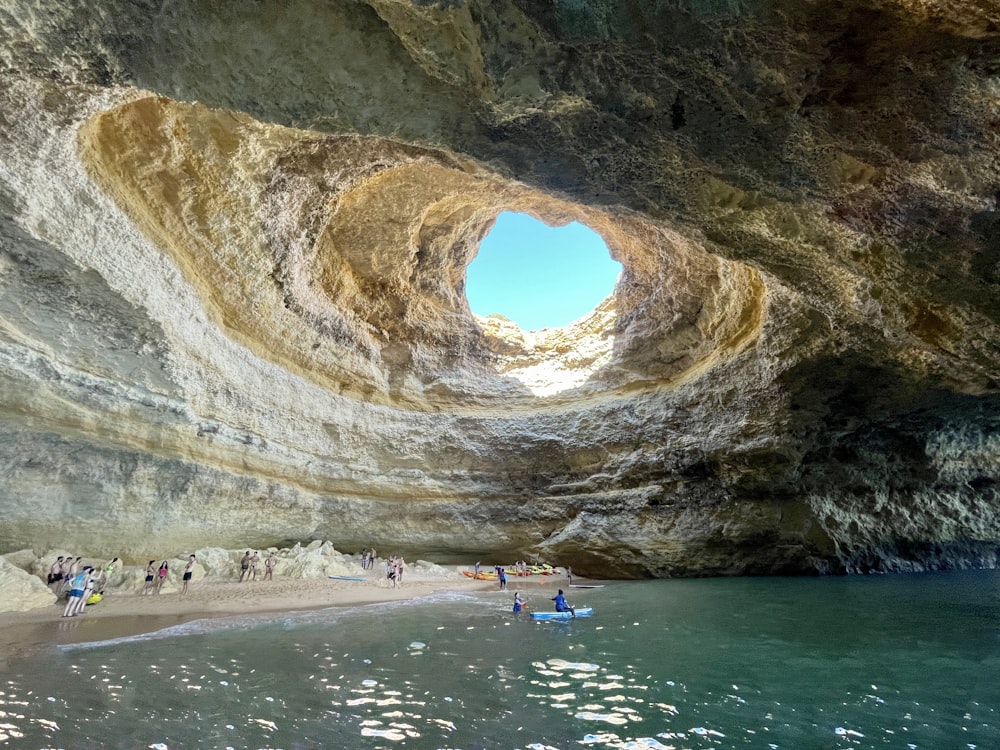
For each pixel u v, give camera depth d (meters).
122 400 12.24
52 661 7.28
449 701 6.08
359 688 6.48
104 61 5.98
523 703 6.03
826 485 17.30
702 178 7.96
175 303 12.66
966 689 6.45
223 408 14.48
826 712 5.77
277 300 15.83
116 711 5.55
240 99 6.38
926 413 14.70
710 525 17.56
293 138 13.04
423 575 17.42
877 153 7.09
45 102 8.07
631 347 20.88
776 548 17.48
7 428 10.74
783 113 6.56
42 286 10.36
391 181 17.59
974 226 8.01
